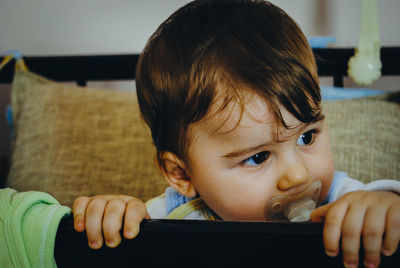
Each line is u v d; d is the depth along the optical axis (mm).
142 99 694
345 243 388
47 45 1591
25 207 422
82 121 1144
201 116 581
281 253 334
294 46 591
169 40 642
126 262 370
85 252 391
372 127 1033
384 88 1480
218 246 339
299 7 1471
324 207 451
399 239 379
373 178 964
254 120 547
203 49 587
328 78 1427
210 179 618
